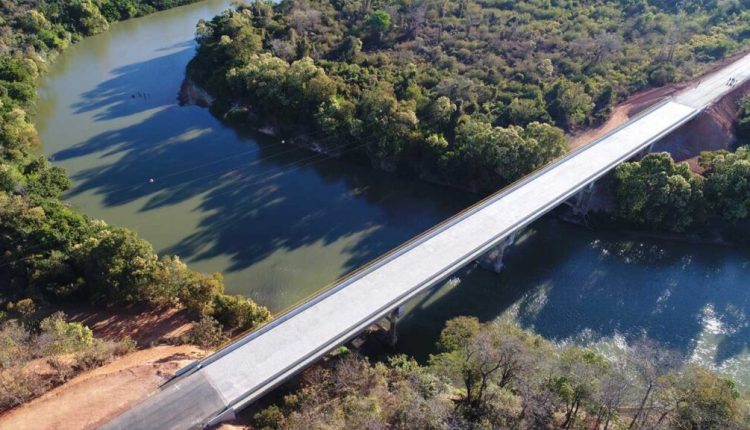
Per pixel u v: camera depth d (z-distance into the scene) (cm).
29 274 9350
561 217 12125
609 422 6606
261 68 14888
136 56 18638
